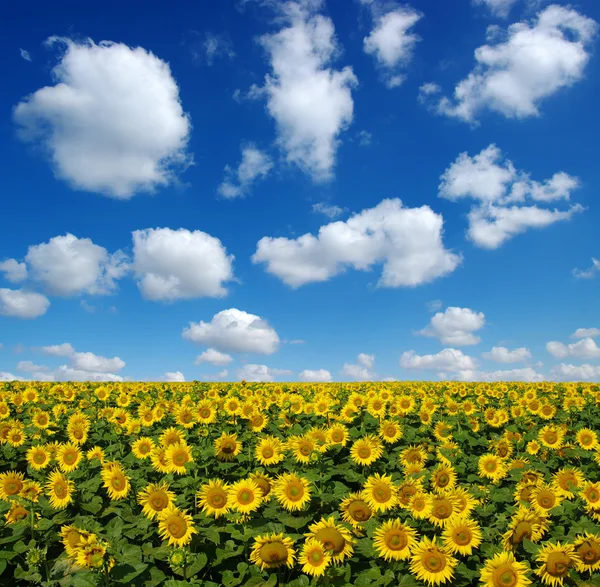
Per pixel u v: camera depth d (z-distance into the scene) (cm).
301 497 319
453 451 436
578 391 909
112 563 257
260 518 322
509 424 655
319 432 446
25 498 334
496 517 338
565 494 369
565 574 269
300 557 272
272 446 409
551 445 514
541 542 305
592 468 477
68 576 278
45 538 321
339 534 272
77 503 355
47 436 511
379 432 492
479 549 305
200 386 773
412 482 320
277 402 631
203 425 518
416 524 308
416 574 267
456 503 309
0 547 305
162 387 867
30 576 280
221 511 319
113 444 493
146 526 313
